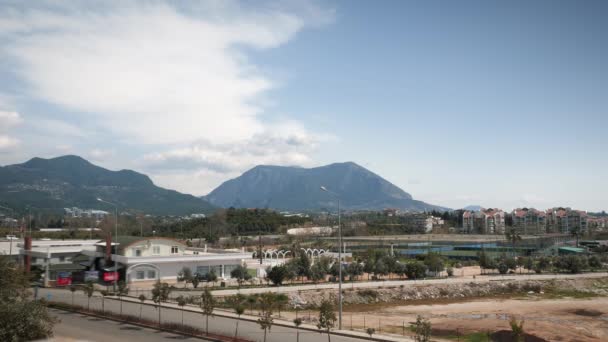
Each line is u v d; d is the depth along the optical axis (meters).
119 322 56.09
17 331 43.94
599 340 62.88
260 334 51.38
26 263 96.56
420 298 101.62
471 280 115.94
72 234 183.50
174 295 79.00
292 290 91.56
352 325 66.00
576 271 138.88
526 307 92.75
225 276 105.06
